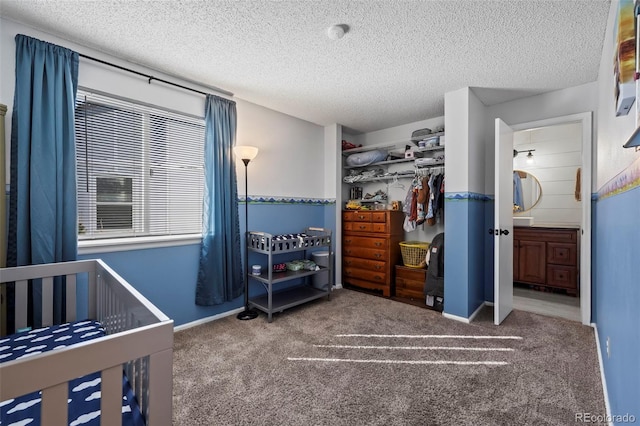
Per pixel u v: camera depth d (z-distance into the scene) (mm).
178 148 2572
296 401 1573
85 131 2070
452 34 1896
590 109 2643
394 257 3660
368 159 3883
